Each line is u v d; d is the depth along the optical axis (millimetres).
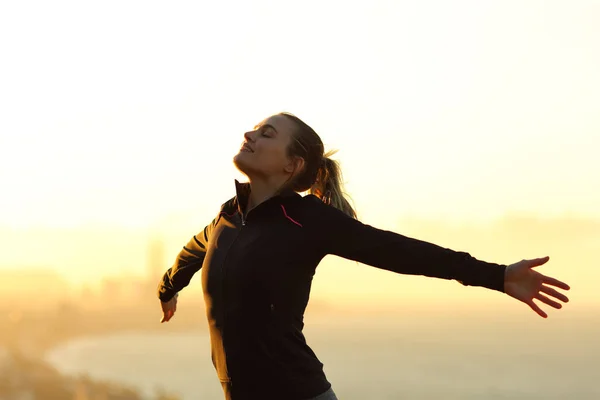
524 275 3170
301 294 3324
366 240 3289
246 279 3227
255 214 3363
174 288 4000
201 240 3791
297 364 3262
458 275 3232
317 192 3734
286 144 3432
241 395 3275
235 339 3246
